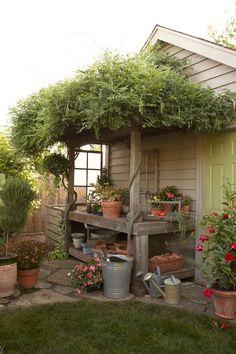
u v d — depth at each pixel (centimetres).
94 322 308
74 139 591
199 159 461
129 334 286
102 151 707
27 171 714
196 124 400
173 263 450
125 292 389
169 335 286
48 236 718
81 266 414
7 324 302
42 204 849
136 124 393
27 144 532
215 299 331
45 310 337
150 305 359
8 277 374
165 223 429
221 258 323
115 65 360
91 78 360
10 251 420
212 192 445
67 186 619
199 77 452
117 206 467
